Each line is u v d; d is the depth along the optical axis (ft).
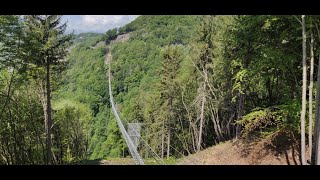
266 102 75.97
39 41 84.58
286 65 54.70
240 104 75.05
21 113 100.01
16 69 79.10
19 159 94.17
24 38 73.97
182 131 143.23
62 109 131.85
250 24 57.00
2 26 69.21
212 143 129.70
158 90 137.18
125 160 108.27
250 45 61.72
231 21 75.00
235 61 68.18
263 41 58.23
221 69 88.79
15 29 70.90
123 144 212.02
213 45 92.58
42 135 107.45
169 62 127.65
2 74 84.53
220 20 82.84
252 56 63.31
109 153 239.71
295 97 57.57
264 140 66.03
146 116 186.09
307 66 53.21
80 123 151.94
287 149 59.31
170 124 144.77
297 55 54.08
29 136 104.01
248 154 64.44
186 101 130.11
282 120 57.00
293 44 54.34
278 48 55.26
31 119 102.53
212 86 103.45
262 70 60.03
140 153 116.57
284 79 59.72
